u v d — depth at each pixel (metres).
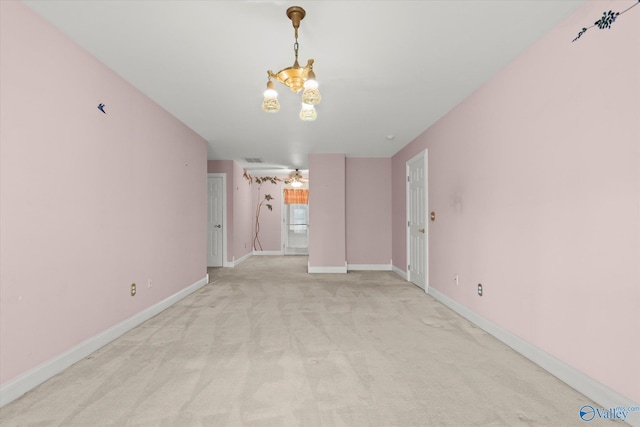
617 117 1.85
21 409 1.88
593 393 1.98
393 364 2.48
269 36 2.45
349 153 6.70
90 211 2.71
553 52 2.34
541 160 2.46
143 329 3.24
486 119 3.23
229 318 3.60
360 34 2.42
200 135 5.20
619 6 1.83
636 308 1.75
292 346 2.82
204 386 2.14
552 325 2.35
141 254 3.48
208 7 2.11
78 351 2.53
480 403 1.96
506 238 2.89
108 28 2.35
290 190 10.05
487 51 2.66
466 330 3.23
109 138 2.95
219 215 7.46
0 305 1.95
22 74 2.09
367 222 7.06
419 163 5.25
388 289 5.09
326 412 1.86
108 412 1.85
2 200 1.96
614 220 1.87
